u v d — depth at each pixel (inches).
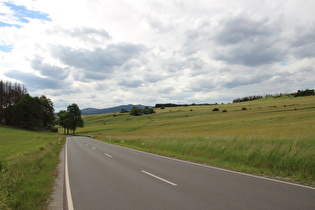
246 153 481.4
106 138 1871.3
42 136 2214.6
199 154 593.9
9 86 3713.1
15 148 1106.1
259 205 210.8
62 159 617.6
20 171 370.0
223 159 508.7
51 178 354.0
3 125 3157.0
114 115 6678.2
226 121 2859.3
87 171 414.6
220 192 256.4
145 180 325.7
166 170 403.2
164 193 257.1
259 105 5433.1
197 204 217.3
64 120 3631.9
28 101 3262.8
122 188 283.7
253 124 2142.0
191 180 319.9
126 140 1323.8
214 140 669.3
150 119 4869.6
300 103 4650.6
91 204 225.3
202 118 3821.4
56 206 222.4
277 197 234.7
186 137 878.4
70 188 290.0
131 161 531.2
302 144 464.1
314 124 1588.3
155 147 856.3
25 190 261.1
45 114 3782.0
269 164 413.4
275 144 483.5
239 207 206.5
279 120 2236.7
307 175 334.3
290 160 387.2
